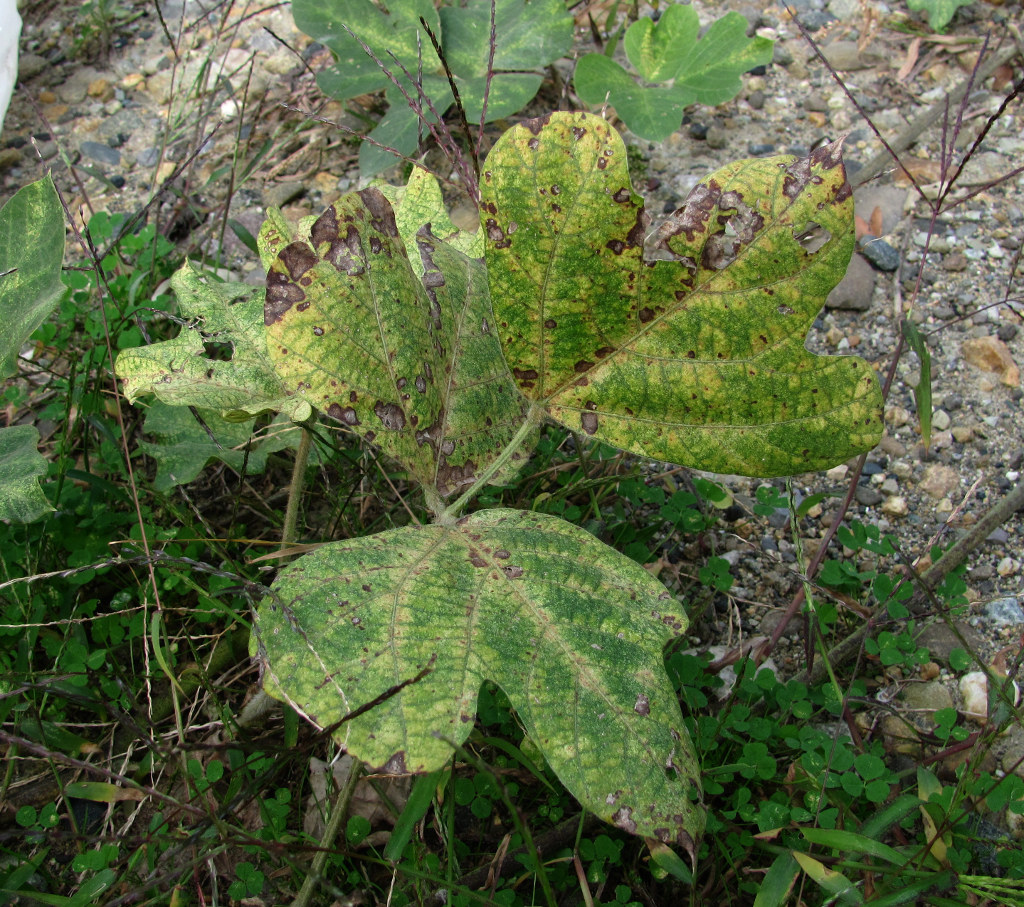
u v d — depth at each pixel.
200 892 0.49
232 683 0.59
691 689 0.56
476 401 0.50
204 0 1.05
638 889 0.52
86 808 0.55
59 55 1.03
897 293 0.71
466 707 0.42
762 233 0.44
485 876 0.52
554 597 0.45
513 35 0.86
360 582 0.44
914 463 0.70
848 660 0.61
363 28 0.85
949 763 0.57
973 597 0.64
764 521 0.67
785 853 0.50
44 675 0.56
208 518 0.66
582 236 0.44
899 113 0.91
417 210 0.56
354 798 0.54
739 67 0.85
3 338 0.54
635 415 0.47
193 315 0.55
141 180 0.91
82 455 0.68
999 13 0.98
